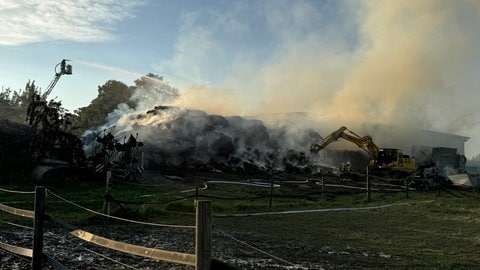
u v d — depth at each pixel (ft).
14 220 47.91
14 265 29.17
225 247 37.91
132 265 30.55
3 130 102.78
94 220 49.49
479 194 104.32
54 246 35.73
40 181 81.00
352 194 95.86
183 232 45.24
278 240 41.98
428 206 72.28
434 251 37.76
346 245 40.14
